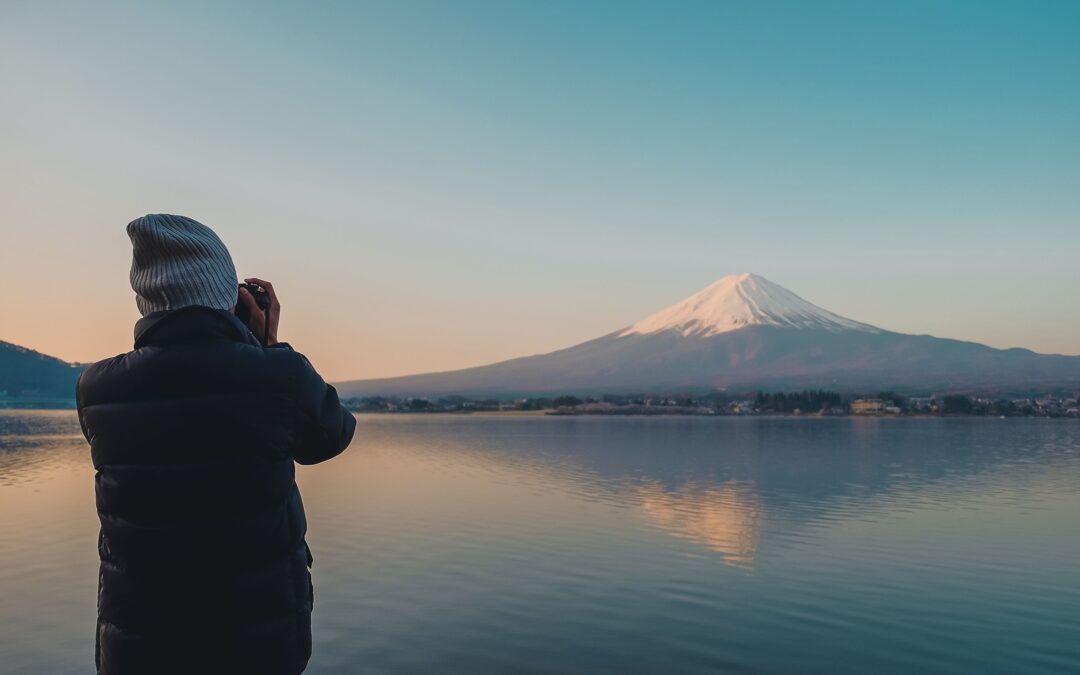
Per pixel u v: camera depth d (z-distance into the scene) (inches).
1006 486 868.6
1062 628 307.3
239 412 78.7
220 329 81.7
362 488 789.2
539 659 265.7
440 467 1078.4
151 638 78.9
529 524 546.9
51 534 476.4
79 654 262.5
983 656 273.7
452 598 343.0
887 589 367.6
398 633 293.6
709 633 296.7
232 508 78.8
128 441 79.0
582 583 372.8
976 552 462.6
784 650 279.4
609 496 730.2
